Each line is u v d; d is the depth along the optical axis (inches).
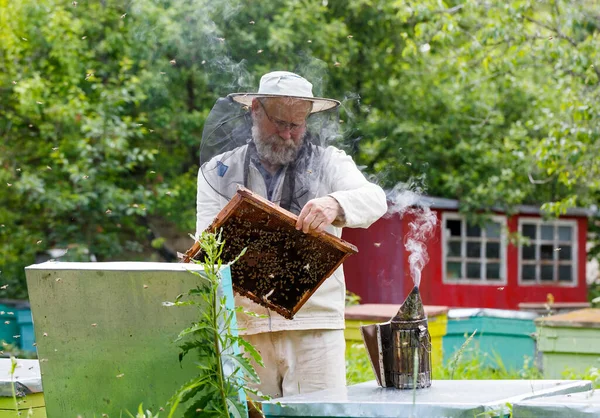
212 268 97.5
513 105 613.3
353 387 127.0
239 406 98.9
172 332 102.1
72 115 482.9
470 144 609.9
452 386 124.9
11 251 540.1
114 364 108.6
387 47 606.2
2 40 495.5
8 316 398.0
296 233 128.7
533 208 637.3
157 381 105.0
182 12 482.9
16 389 123.9
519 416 94.8
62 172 516.1
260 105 140.4
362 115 588.7
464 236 627.5
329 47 538.6
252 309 148.3
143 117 502.6
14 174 521.7
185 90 544.7
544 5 403.9
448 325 340.5
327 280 149.9
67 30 514.0
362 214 134.2
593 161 395.2
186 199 543.5
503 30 384.8
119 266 107.1
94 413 112.0
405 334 123.0
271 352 150.5
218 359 98.3
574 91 390.3
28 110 497.0
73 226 521.7
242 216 125.6
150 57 512.7
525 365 314.5
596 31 406.3
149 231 556.1
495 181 585.6
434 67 590.6
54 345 114.3
